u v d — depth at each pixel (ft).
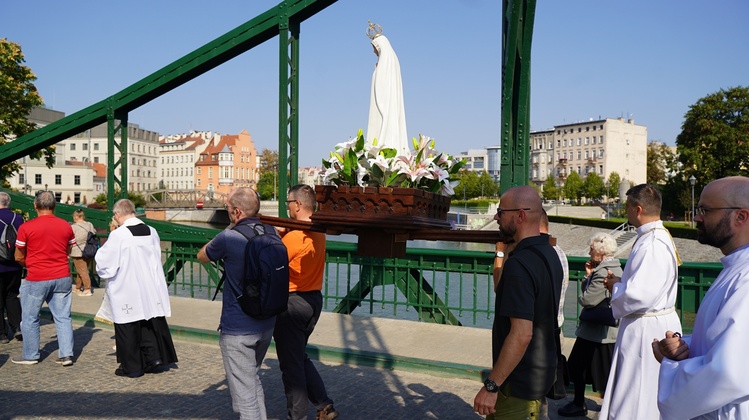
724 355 6.26
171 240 31.60
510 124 20.30
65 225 20.11
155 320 19.01
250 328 12.62
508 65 19.48
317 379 14.79
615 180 358.84
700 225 7.26
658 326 10.84
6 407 15.81
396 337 22.34
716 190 7.08
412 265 25.12
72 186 299.38
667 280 10.89
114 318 18.40
